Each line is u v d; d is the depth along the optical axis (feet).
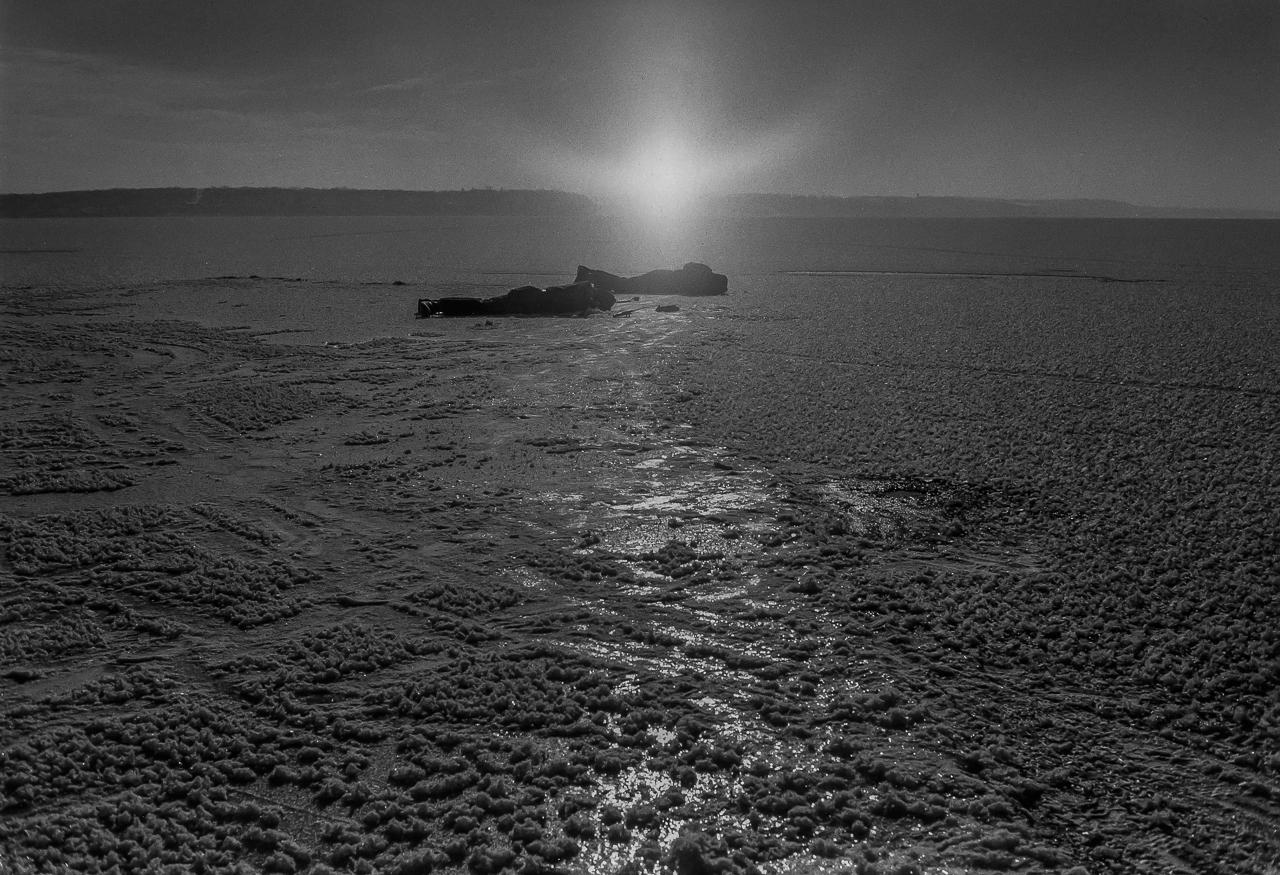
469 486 35.09
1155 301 90.89
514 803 17.75
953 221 433.07
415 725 20.44
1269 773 18.72
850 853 16.44
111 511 32.32
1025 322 76.18
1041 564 28.12
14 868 15.90
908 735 19.86
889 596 26.11
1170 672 22.13
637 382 53.42
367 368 57.72
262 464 37.93
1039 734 19.97
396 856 16.52
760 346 65.36
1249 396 48.70
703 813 17.51
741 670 22.47
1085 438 40.75
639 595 26.32
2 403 47.75
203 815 17.54
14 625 24.72
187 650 23.44
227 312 82.79
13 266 135.54
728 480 35.70
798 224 377.71
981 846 16.58
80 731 20.01
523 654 23.18
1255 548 28.58
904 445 39.96
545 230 285.84
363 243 205.87
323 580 27.25
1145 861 16.39
